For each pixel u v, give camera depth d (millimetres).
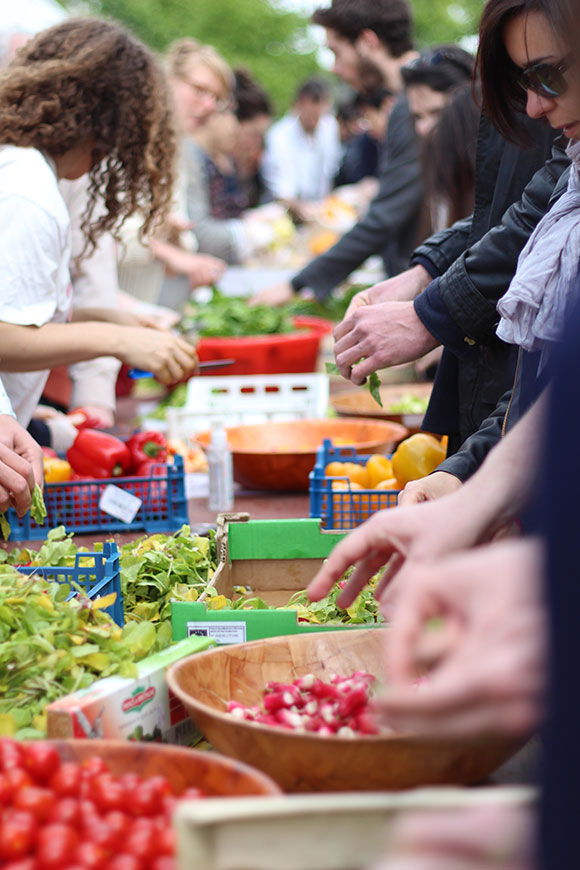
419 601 820
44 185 2820
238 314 5551
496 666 747
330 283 5262
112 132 2947
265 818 894
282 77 23312
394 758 1244
